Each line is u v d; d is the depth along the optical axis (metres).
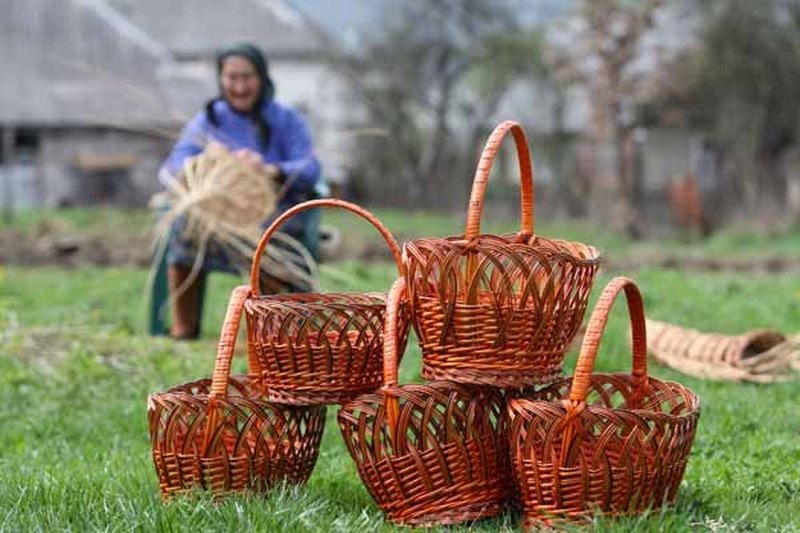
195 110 46.12
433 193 46.38
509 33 46.22
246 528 5.43
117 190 50.75
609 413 5.46
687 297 15.58
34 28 47.44
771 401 9.23
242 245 11.45
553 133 46.09
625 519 5.41
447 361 5.78
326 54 46.81
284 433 6.02
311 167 11.64
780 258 28.53
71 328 12.23
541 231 37.25
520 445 5.62
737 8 40.81
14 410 9.38
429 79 46.75
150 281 12.24
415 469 5.73
